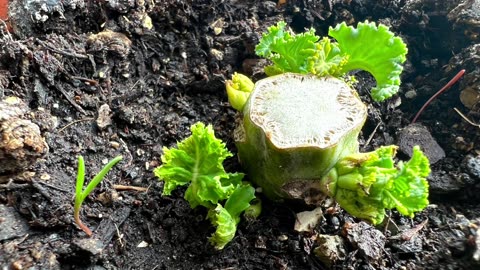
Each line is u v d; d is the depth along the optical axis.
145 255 0.09
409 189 0.08
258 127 0.08
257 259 0.09
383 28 0.09
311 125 0.08
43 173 0.09
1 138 0.08
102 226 0.09
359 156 0.08
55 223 0.09
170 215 0.10
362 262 0.09
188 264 0.09
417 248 0.09
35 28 0.11
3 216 0.08
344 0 0.13
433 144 0.11
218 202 0.09
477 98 0.11
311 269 0.09
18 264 0.08
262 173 0.09
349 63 0.10
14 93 0.10
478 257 0.08
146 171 0.10
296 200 0.09
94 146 0.10
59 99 0.10
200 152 0.08
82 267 0.09
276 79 0.09
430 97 0.12
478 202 0.10
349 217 0.10
